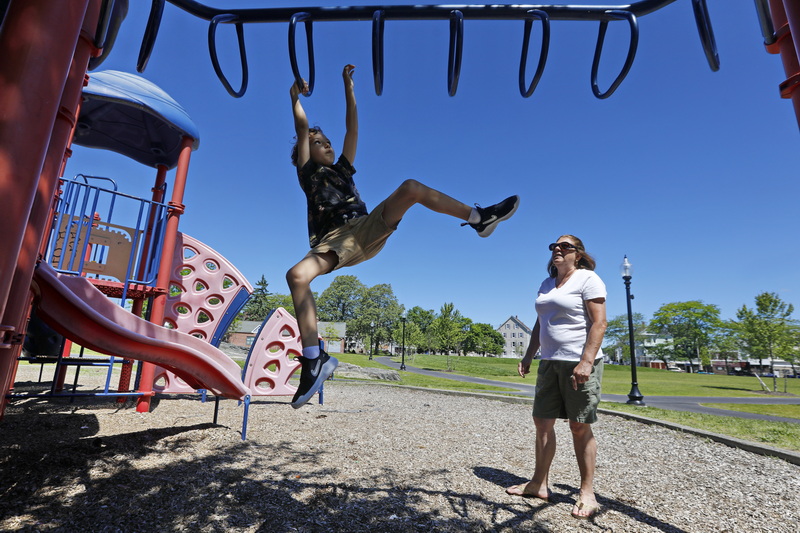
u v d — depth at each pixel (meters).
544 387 3.25
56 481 3.00
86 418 5.55
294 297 1.76
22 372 12.56
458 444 5.12
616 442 5.66
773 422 7.83
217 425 5.31
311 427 5.74
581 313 3.09
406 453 4.54
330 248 1.81
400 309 106.50
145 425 5.29
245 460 3.86
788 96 1.39
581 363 2.91
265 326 8.54
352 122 2.23
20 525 2.30
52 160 1.74
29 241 1.75
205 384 4.82
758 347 24.66
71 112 1.76
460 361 62.62
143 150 8.24
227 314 8.59
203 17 1.78
